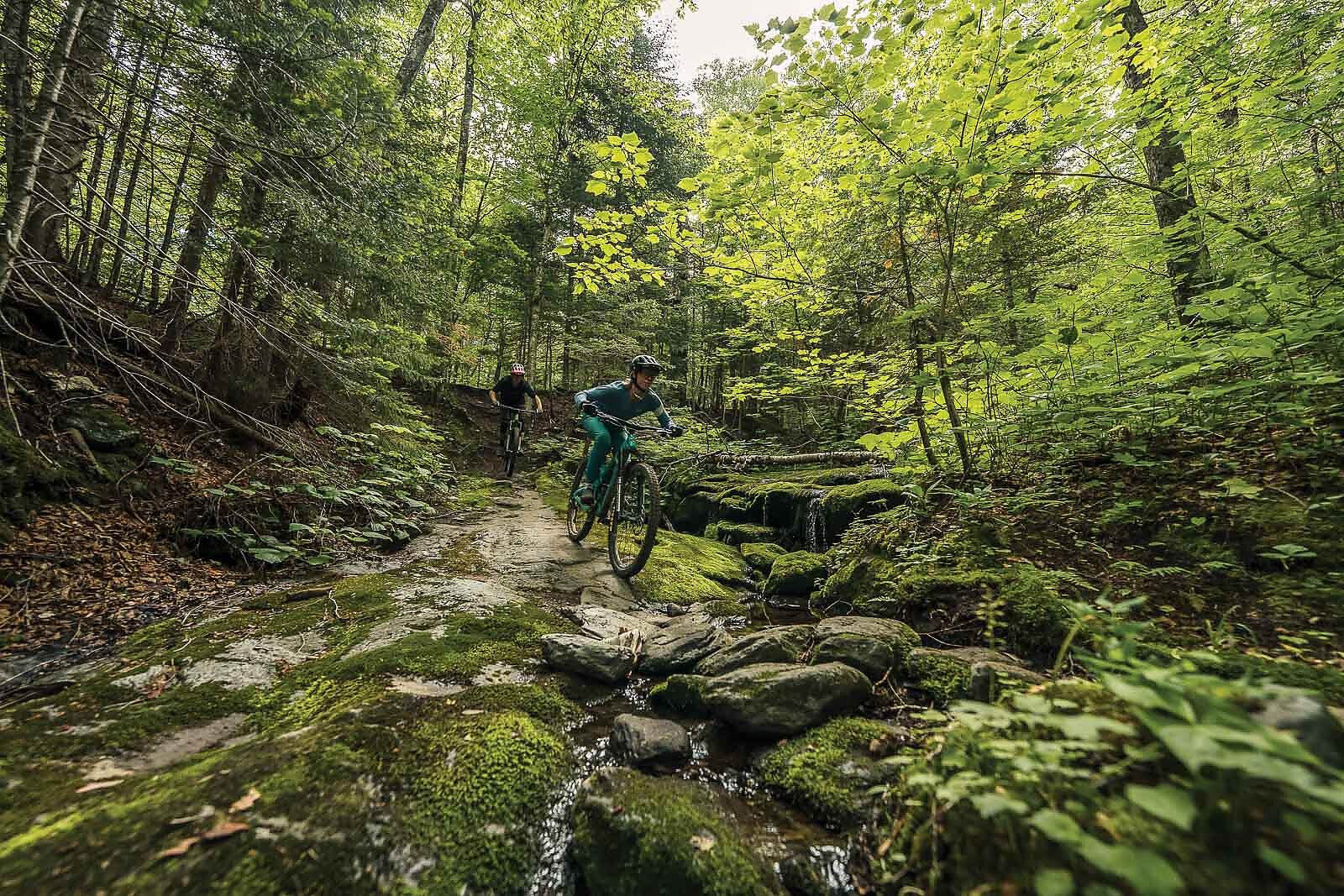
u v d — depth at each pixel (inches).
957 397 168.1
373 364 256.5
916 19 116.0
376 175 229.8
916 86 162.6
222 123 173.2
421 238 269.1
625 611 147.6
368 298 255.0
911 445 192.4
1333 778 34.2
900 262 197.5
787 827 65.4
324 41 224.5
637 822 62.0
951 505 159.3
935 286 252.8
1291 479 108.7
